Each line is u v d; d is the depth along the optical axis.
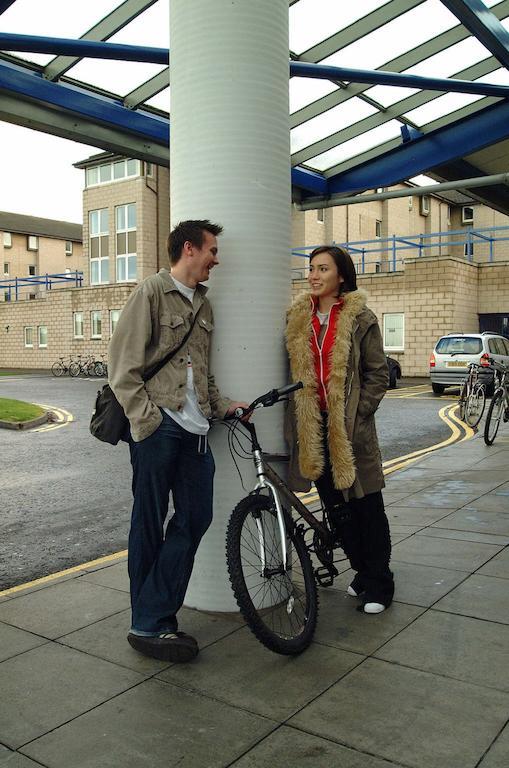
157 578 2.97
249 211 3.35
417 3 7.22
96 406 2.97
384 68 8.52
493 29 7.36
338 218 33.00
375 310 25.91
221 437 3.36
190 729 2.37
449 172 12.15
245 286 3.36
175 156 3.46
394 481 6.77
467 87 8.06
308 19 7.47
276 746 2.25
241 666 2.83
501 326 25.70
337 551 4.47
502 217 37.12
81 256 63.97
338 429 3.25
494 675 2.69
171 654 2.87
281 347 3.50
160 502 2.97
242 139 3.32
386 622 3.24
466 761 2.14
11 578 4.36
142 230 34.09
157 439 2.88
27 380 28.73
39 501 6.55
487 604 3.42
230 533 2.88
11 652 3.02
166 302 2.91
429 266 24.42
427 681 2.66
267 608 3.42
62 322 36.72
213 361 3.36
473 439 9.39
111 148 7.86
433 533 4.73
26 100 7.03
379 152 9.83
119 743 2.29
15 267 58.88
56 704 2.55
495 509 5.37
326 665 2.82
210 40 3.29
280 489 3.27
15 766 2.17
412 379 24.62
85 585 3.89
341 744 2.25
